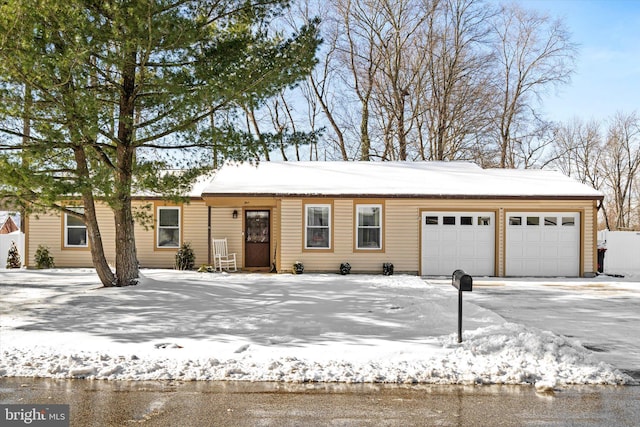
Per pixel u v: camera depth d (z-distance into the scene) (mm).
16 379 6234
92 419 4969
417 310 10773
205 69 11852
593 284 16688
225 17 12938
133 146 12617
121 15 10352
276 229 19109
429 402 5512
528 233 19062
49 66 10070
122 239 13414
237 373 6434
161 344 7918
